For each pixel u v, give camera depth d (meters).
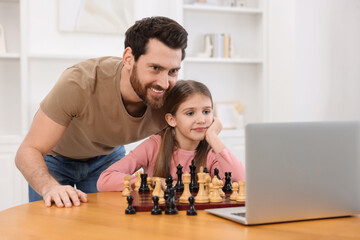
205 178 1.26
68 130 1.80
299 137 0.98
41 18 3.55
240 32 4.11
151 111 1.71
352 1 3.80
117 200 1.27
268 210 0.95
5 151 3.26
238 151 3.78
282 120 3.79
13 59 3.50
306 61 3.66
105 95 1.60
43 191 1.29
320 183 1.01
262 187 0.95
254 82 4.16
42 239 0.87
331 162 1.02
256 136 0.94
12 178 3.25
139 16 3.78
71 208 1.17
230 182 1.38
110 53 3.72
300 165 0.98
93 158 2.09
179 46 1.41
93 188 2.14
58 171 2.03
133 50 1.45
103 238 0.86
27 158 1.43
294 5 3.59
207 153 1.68
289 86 3.67
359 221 1.02
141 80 1.46
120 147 2.21
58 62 3.60
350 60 3.82
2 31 3.38
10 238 0.88
